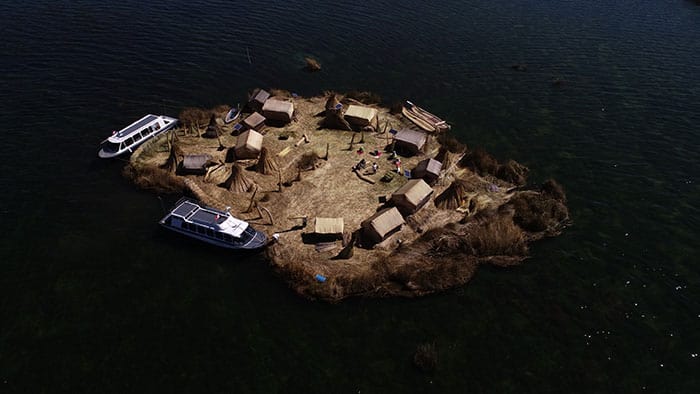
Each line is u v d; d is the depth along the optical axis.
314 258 55.31
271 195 64.25
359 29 107.19
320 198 63.78
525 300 51.88
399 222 57.91
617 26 110.62
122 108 80.06
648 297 52.28
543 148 74.06
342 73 92.44
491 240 56.19
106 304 51.09
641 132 76.75
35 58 90.38
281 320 49.69
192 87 86.50
